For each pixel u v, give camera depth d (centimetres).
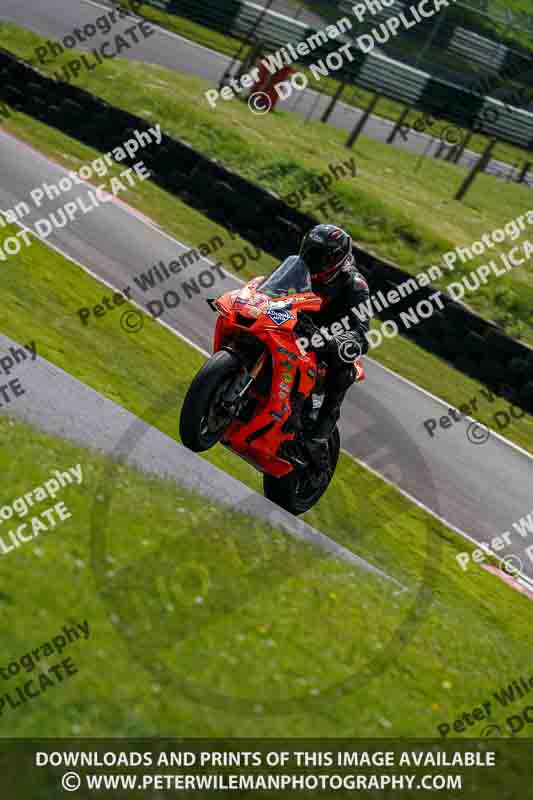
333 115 11162
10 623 1472
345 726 1655
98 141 8394
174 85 9756
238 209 7688
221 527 2256
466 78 11238
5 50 8850
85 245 5828
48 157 7550
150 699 1466
